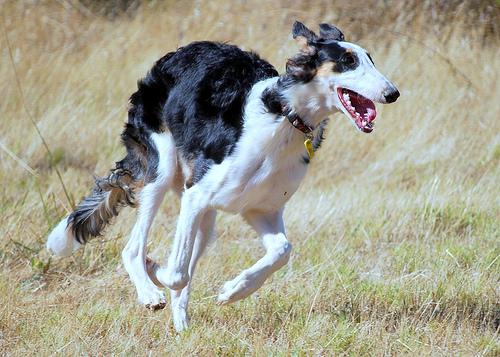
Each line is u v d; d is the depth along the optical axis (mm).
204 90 8438
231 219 12523
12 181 13641
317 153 15453
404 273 10484
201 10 19438
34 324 8648
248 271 8047
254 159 7887
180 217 8281
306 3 19297
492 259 10844
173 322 8867
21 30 19062
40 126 15539
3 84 16891
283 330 8594
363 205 13133
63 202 12500
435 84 17031
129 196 9352
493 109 16547
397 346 8305
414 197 13352
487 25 18469
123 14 20438
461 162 15156
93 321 8695
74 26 19594
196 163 8359
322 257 11055
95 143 15422
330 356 8031
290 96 7770
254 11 19250
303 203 13328
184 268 8281
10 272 10258
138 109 9281
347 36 18516
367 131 7602
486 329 8844
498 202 13234
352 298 9484
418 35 18453
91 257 10680
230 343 8234
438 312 9195
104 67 17656
